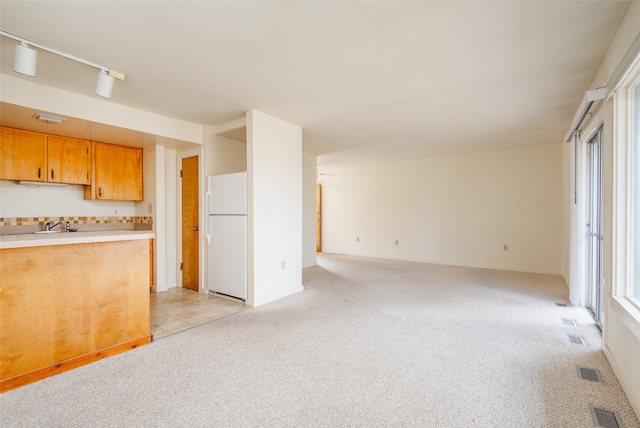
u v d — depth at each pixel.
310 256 6.12
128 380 1.96
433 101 3.18
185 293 4.04
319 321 3.00
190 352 2.35
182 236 4.34
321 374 2.03
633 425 1.54
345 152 5.89
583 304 3.43
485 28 1.92
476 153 5.84
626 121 1.97
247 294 3.51
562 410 1.65
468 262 5.97
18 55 1.91
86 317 2.20
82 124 3.11
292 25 1.88
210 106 3.30
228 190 3.67
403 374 2.03
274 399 1.76
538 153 5.26
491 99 3.13
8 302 1.88
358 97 3.06
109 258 2.33
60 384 1.92
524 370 2.07
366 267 5.90
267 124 3.59
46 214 3.76
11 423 1.56
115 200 4.31
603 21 1.84
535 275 5.07
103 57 2.26
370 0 1.65
